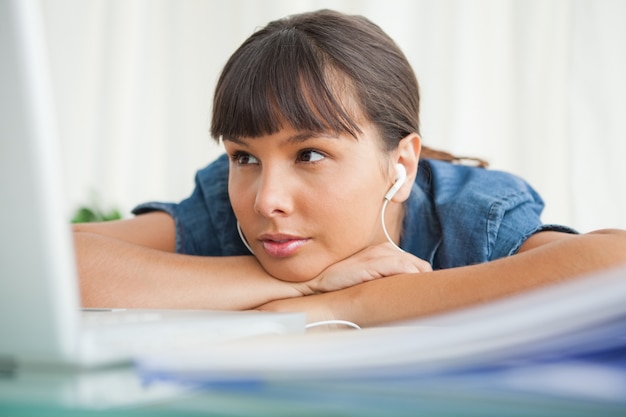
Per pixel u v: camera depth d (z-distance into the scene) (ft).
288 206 2.97
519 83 6.78
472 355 1.08
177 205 4.38
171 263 3.20
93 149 8.67
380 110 3.17
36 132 1.18
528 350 1.09
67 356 1.24
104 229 4.13
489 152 6.97
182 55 8.32
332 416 0.95
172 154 8.45
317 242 3.07
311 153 2.98
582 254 2.60
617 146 6.25
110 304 3.04
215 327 1.59
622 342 1.11
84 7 8.61
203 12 8.21
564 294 1.12
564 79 6.63
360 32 3.27
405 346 1.09
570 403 0.96
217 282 3.11
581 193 6.34
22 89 1.18
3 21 1.15
